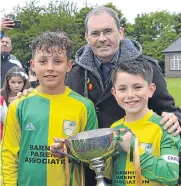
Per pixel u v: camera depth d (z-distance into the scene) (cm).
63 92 297
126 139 273
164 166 266
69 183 281
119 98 285
